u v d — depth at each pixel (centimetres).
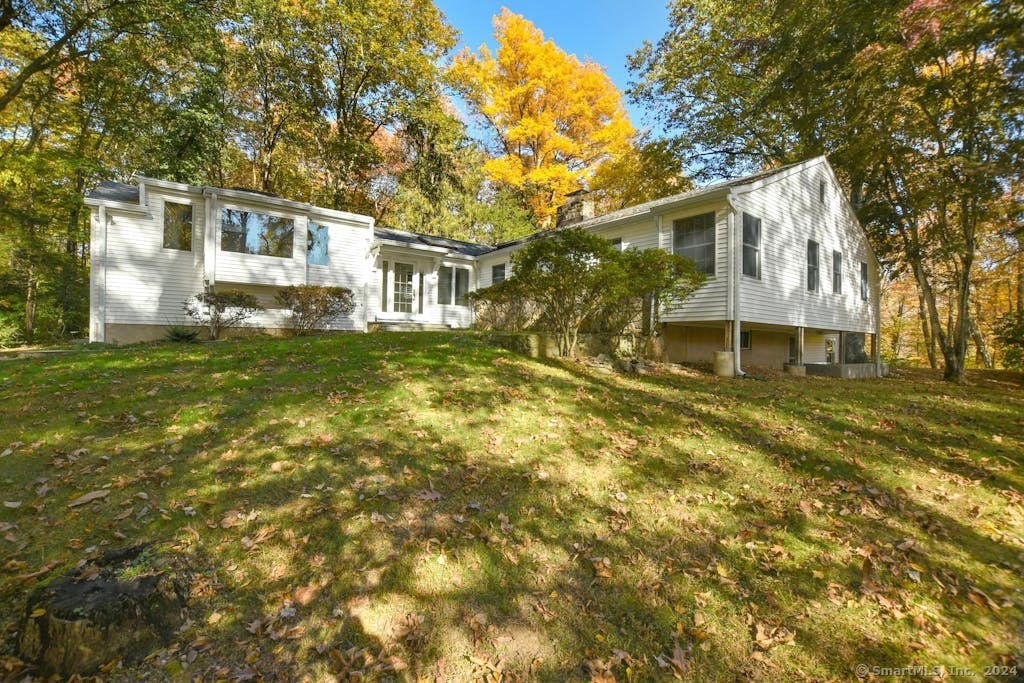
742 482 397
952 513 358
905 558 302
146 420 430
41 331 1429
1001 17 818
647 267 852
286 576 261
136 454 366
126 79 1537
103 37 1252
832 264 1312
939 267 1709
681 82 1803
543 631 238
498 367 691
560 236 802
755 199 1033
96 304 1057
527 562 286
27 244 1285
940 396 802
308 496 328
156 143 1636
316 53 1861
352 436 421
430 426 457
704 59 1656
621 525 327
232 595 246
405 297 1595
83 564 242
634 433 491
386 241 1454
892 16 962
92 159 1588
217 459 366
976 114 1023
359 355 713
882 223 1473
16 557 255
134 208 1091
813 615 254
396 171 2425
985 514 357
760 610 257
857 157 1230
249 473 350
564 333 872
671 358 1113
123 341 1088
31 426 409
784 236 1125
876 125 1195
